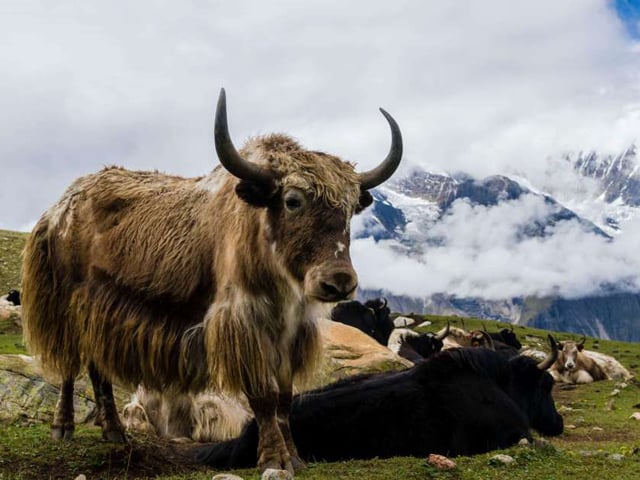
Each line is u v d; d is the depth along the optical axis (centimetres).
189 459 540
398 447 539
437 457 498
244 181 492
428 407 549
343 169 500
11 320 1213
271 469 471
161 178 565
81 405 650
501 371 587
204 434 643
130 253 536
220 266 511
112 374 539
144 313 530
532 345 1988
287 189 489
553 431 634
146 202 545
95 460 519
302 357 518
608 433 706
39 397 643
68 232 556
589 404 976
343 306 1304
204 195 534
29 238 569
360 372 812
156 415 652
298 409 543
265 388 498
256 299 500
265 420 499
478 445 553
